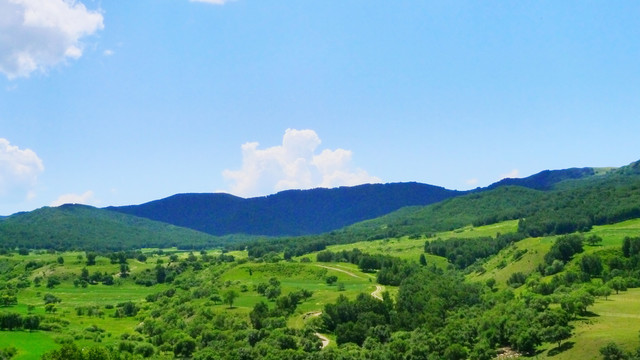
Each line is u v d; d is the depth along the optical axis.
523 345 151.62
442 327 180.75
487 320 171.12
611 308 166.88
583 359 132.38
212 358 162.25
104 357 150.38
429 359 154.50
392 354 158.88
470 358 153.25
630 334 136.62
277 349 162.75
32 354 158.88
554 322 153.38
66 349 144.50
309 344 170.12
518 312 169.38
